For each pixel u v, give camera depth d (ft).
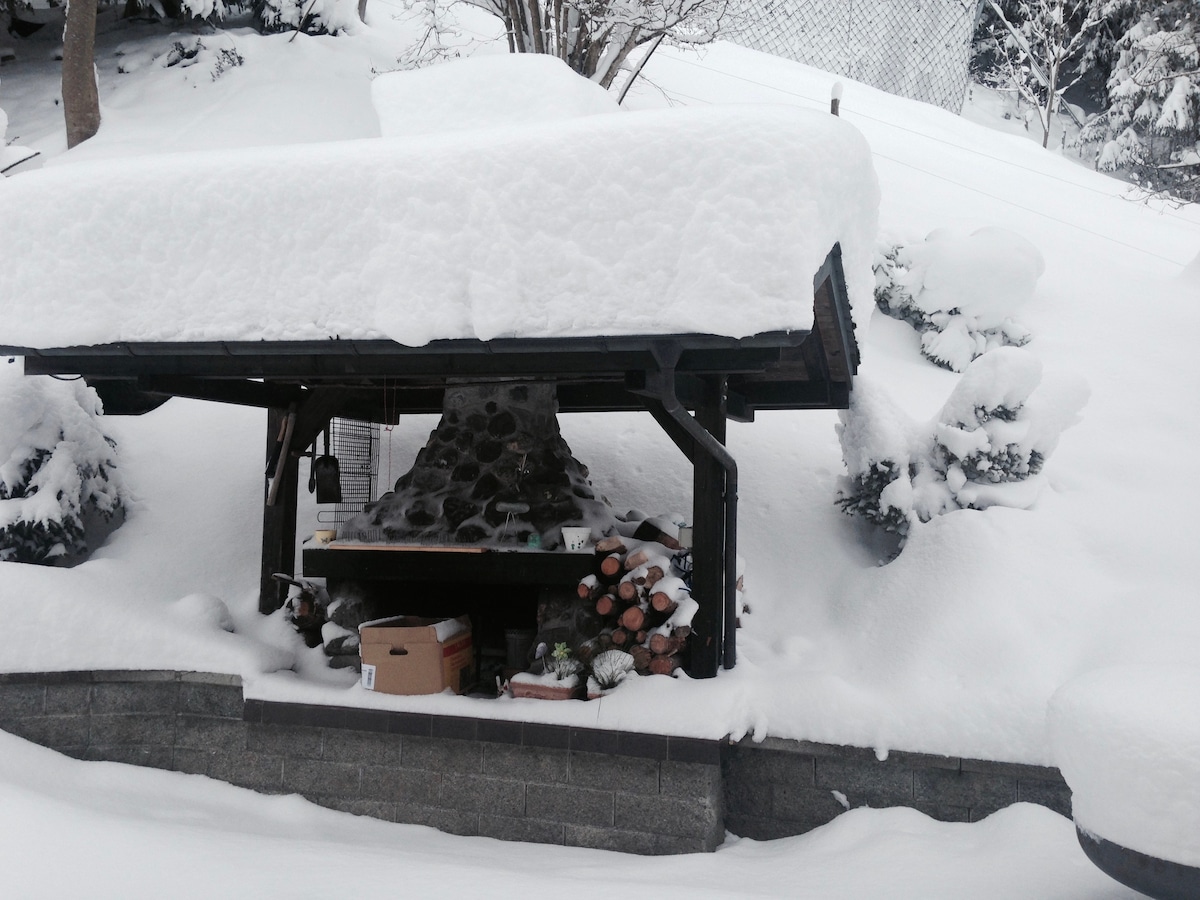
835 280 16.02
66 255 16.48
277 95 40.88
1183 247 40.93
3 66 46.80
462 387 21.49
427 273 14.40
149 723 19.75
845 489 22.56
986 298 29.12
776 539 22.85
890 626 18.89
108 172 16.44
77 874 13.65
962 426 21.16
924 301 29.94
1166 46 61.72
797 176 12.97
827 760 16.92
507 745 17.43
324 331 15.01
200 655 19.66
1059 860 13.74
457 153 14.44
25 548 22.08
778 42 62.13
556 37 32.01
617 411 24.67
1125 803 10.14
